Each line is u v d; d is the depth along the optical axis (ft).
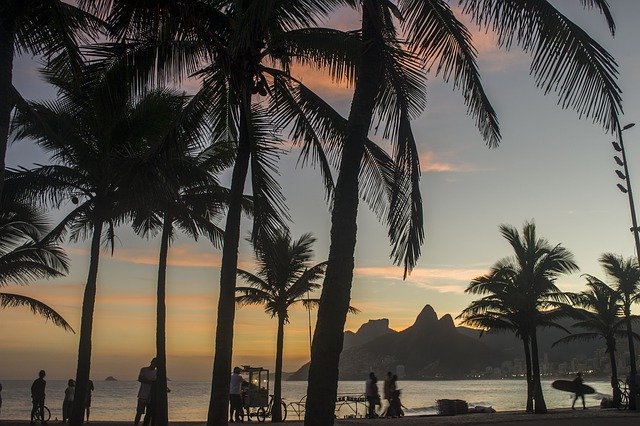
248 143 43.98
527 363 115.65
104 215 60.08
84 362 57.31
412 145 31.27
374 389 96.58
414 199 31.27
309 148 47.34
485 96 31.09
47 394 498.28
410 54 30.86
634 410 111.65
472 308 116.78
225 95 47.14
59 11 30.58
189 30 37.37
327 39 38.37
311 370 26.50
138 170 44.37
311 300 93.50
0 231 72.02
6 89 29.17
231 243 42.52
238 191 43.47
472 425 78.02
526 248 114.01
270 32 38.83
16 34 32.01
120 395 544.21
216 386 39.91
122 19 33.35
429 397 433.89
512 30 28.76
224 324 40.98
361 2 30.32
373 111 31.86
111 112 39.70
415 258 31.14
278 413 89.45
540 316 114.93
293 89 46.85
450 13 30.09
